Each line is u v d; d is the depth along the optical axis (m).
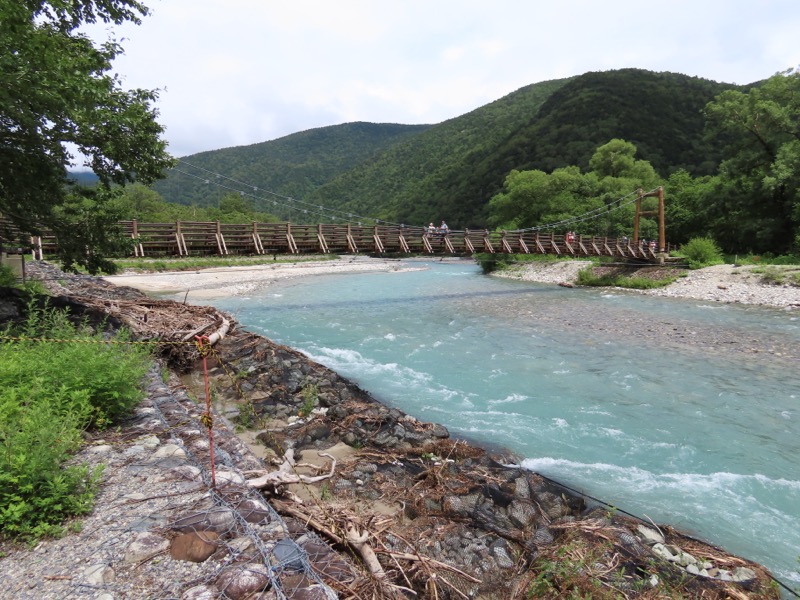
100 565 2.71
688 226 39.12
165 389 6.12
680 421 7.88
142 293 22.17
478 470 5.93
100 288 20.86
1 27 6.24
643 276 27.62
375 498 5.18
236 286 28.00
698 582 3.97
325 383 8.80
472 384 9.70
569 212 44.84
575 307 19.67
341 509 4.26
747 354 11.91
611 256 30.75
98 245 10.08
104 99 8.05
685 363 11.19
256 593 2.57
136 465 3.96
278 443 6.43
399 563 3.76
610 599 3.60
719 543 4.72
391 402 8.64
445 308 19.73
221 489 3.66
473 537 4.50
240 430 6.87
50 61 6.78
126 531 3.05
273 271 37.75
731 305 19.64
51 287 17.69
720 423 7.80
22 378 4.67
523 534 4.60
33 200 9.08
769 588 3.97
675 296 22.75
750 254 30.05
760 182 30.73
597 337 13.95
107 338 8.01
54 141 8.52
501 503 5.17
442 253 25.53
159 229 16.78
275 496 4.20
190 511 3.31
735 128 32.03
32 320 6.56
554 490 5.55
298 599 2.56
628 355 11.93
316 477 5.31
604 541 4.43
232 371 9.38
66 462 3.88
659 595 3.71
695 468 6.33
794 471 6.28
